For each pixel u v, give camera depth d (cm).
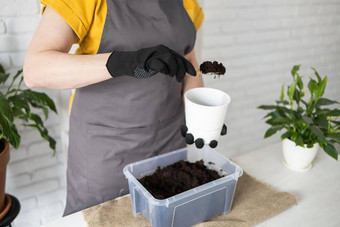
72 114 112
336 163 123
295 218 91
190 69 73
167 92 108
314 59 258
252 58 221
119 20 93
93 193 114
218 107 76
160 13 99
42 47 81
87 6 88
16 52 144
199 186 80
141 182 88
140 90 102
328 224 89
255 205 94
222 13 193
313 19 241
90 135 107
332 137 111
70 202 121
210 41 196
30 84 83
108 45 95
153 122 108
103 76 77
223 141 234
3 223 130
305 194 103
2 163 121
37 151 163
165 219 78
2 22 136
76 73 77
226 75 213
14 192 164
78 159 114
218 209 87
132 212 89
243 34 209
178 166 96
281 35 229
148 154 112
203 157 103
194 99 87
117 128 106
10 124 115
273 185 108
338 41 266
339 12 255
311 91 118
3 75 128
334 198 101
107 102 103
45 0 82
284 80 248
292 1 223
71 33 88
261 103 242
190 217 83
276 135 263
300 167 117
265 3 209
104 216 87
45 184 172
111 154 108
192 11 112
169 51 72
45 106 154
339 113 114
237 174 85
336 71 279
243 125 240
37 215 177
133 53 74
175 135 118
